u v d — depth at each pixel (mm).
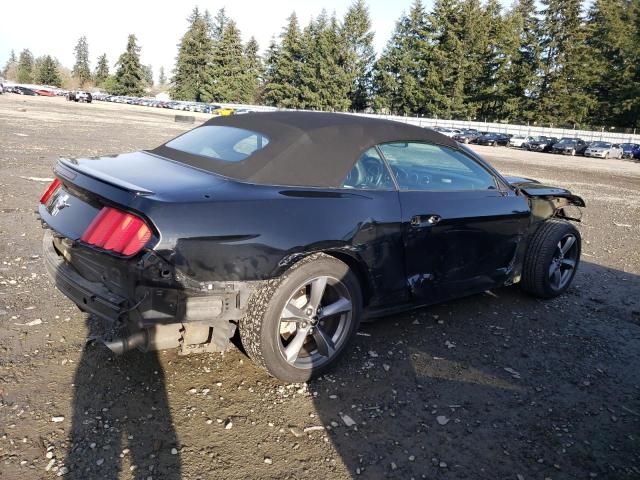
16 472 2189
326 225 2881
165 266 2400
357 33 78312
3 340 3240
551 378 3342
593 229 8883
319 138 3148
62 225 2838
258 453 2432
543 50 67562
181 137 3727
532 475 2434
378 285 3270
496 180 4188
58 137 17031
